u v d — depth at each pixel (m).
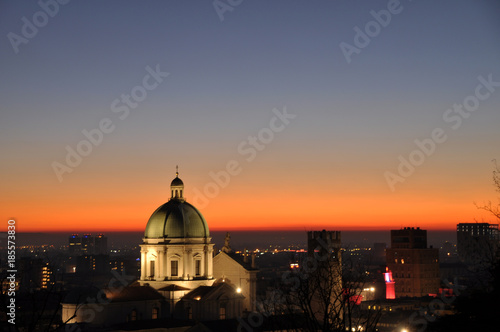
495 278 84.62
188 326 184.50
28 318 130.25
